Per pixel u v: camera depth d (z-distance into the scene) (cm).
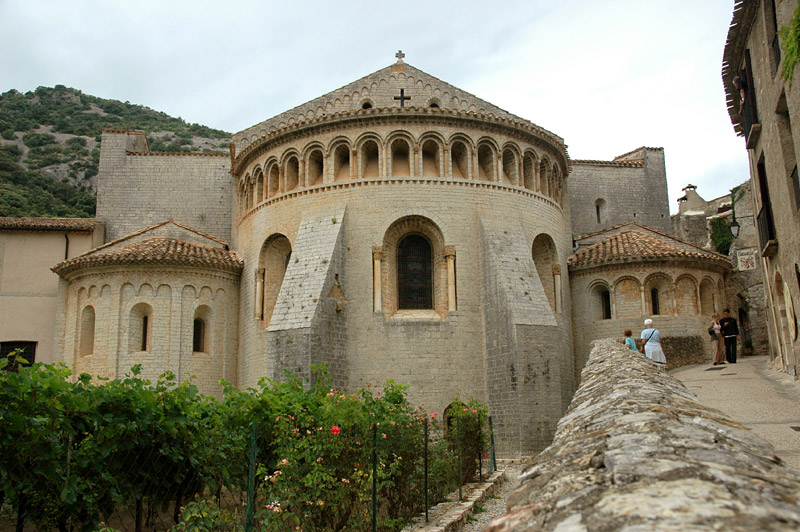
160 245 3834
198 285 3772
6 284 4138
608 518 385
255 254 3788
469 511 1761
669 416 661
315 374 3030
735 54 2769
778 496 394
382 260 3431
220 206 4584
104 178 4581
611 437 608
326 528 1310
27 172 10488
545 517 441
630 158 5356
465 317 3362
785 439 1544
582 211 4994
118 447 1045
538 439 3059
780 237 2506
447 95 4241
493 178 3588
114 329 3581
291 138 3669
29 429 923
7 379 902
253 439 1121
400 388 1875
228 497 1475
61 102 17888
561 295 3834
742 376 2844
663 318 3819
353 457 1353
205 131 17338
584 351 3925
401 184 3469
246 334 3759
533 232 3662
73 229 4281
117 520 1268
